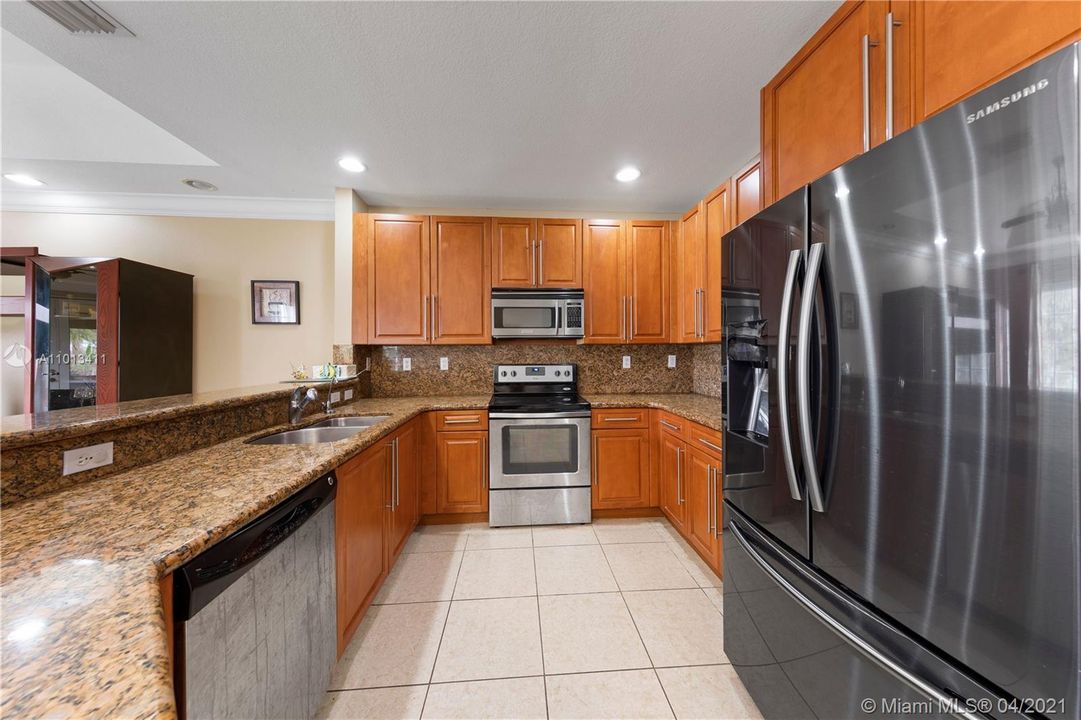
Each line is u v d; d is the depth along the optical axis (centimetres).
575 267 293
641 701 132
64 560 67
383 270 283
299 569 112
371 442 161
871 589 82
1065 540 54
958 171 65
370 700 132
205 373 309
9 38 199
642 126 199
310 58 151
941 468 69
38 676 40
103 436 110
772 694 114
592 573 208
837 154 114
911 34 92
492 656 151
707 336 248
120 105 240
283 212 314
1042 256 55
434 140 211
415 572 209
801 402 94
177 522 82
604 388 326
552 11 131
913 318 72
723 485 143
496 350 321
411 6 129
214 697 79
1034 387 56
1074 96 51
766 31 139
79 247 300
